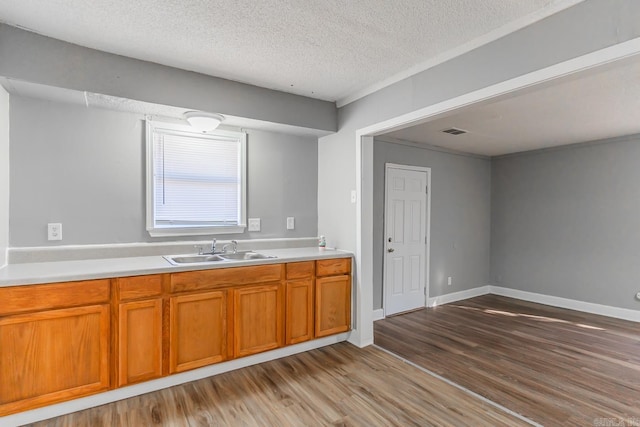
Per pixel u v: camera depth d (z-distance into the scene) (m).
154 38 2.25
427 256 4.84
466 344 3.40
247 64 2.64
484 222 5.67
